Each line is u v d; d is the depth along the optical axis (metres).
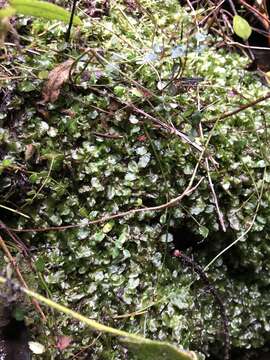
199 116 0.21
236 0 0.32
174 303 0.20
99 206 0.20
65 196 0.20
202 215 0.21
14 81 0.20
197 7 0.31
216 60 0.25
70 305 0.19
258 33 0.34
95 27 0.23
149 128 0.21
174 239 0.22
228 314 0.23
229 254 0.23
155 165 0.21
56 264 0.20
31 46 0.21
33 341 0.19
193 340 0.21
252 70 0.27
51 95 0.20
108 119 0.21
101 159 0.21
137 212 0.21
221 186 0.22
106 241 0.20
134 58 0.22
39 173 0.20
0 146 0.20
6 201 0.20
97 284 0.20
